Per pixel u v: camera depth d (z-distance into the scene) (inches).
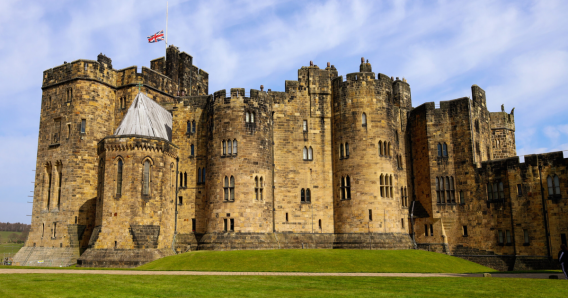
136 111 2265.0
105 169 2070.6
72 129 2452.0
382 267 1759.4
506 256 2127.2
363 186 2293.3
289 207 2377.0
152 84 2655.0
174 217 2325.3
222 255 1911.9
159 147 2128.4
